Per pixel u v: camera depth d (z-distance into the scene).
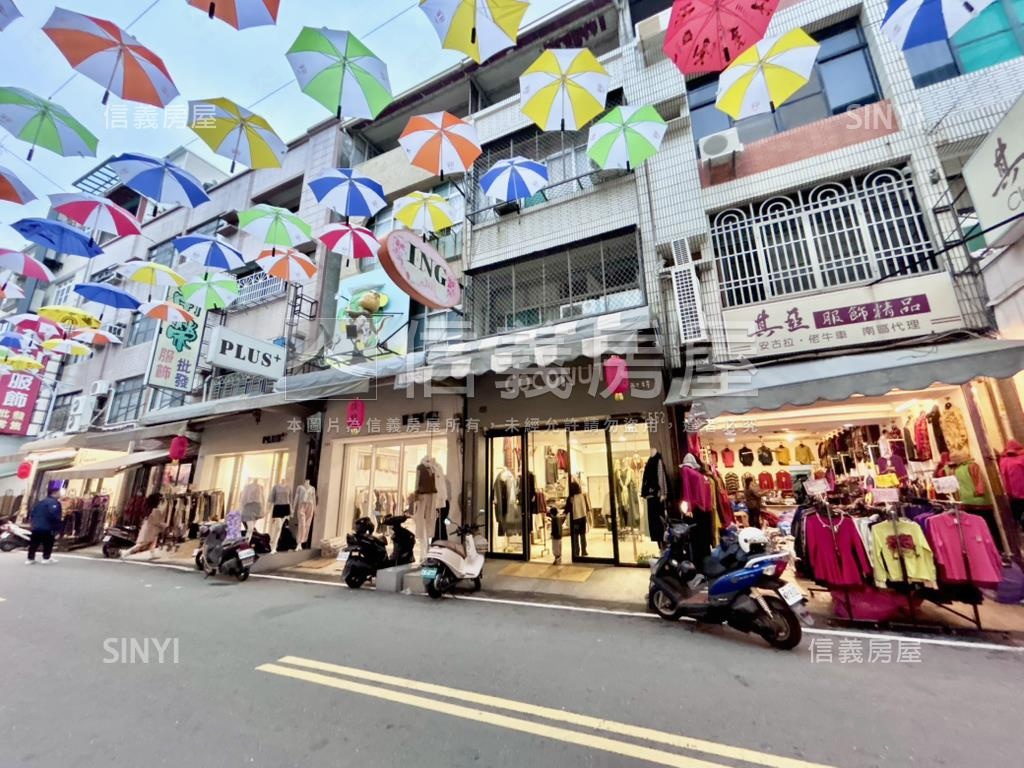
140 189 4.77
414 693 2.94
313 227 11.86
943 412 6.24
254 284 12.65
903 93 6.31
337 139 12.64
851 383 4.86
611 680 3.13
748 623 3.88
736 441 11.31
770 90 4.31
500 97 11.34
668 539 4.96
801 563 5.22
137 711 2.72
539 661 3.49
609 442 7.48
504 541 8.05
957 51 6.20
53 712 2.72
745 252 6.96
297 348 11.01
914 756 2.22
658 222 7.58
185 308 11.70
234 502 10.85
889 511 4.32
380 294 10.38
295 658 3.57
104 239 17.92
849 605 4.29
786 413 7.45
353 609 5.14
